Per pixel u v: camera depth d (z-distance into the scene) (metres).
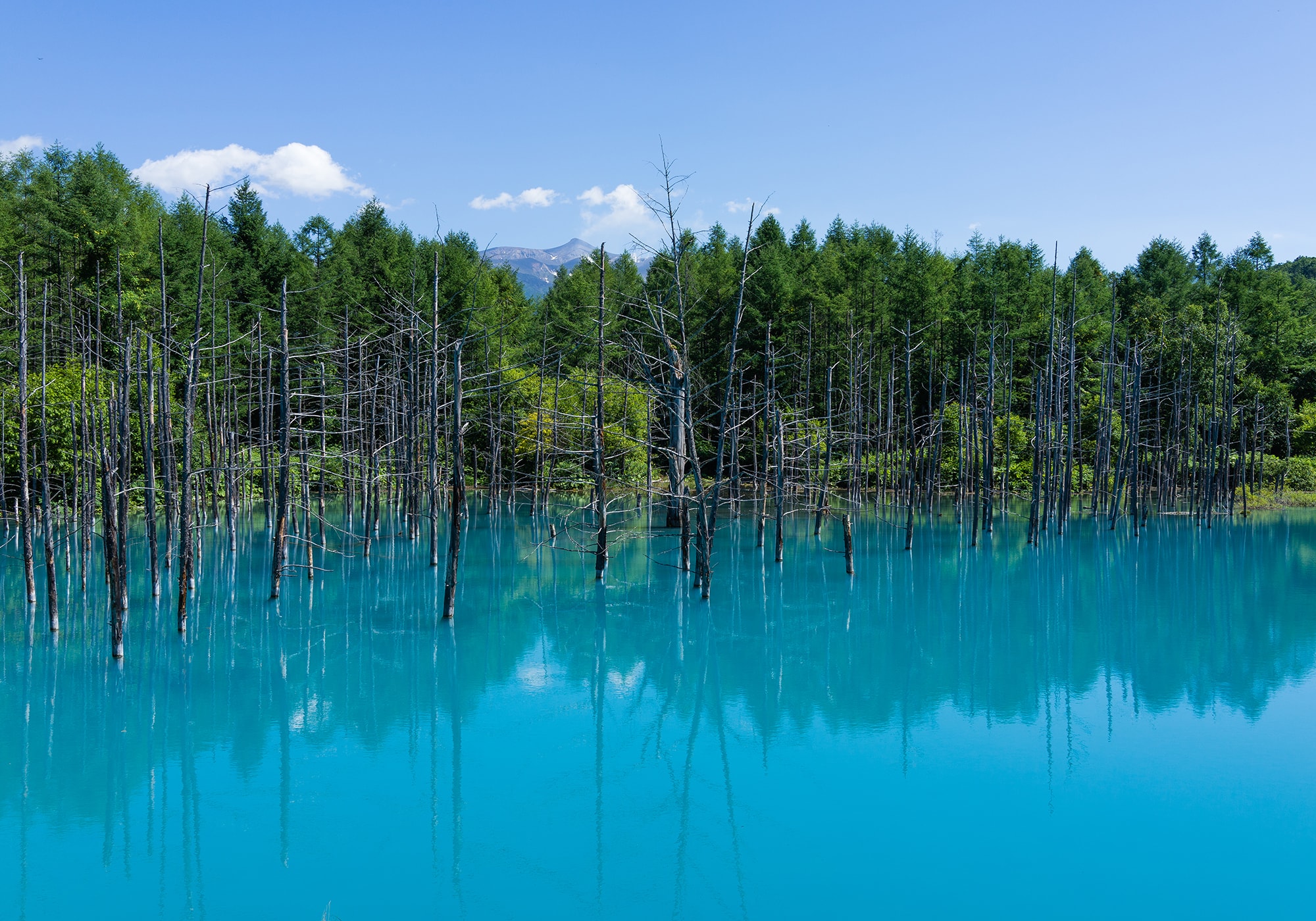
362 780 13.28
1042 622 22.95
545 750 14.54
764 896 9.90
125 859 10.84
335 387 43.66
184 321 40.06
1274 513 44.91
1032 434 53.22
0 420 24.28
